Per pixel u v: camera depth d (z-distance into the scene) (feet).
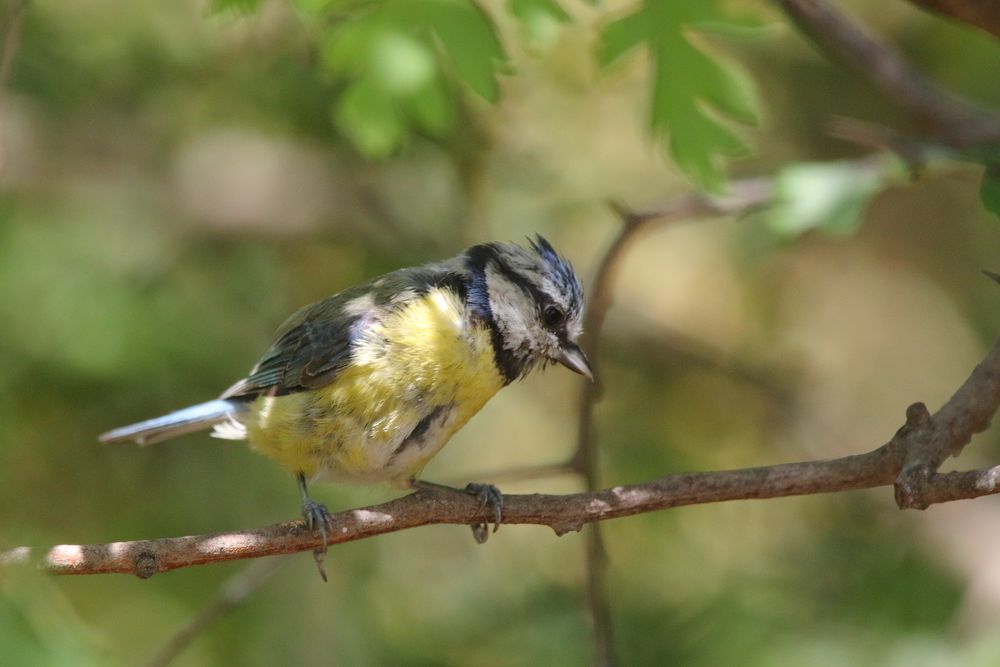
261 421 26.53
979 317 47.42
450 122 23.65
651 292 48.29
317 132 42.22
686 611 37.32
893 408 46.62
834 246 47.91
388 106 22.59
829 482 20.99
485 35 22.48
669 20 21.75
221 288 42.14
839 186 27.73
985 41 43.01
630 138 45.39
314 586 38.37
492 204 44.19
